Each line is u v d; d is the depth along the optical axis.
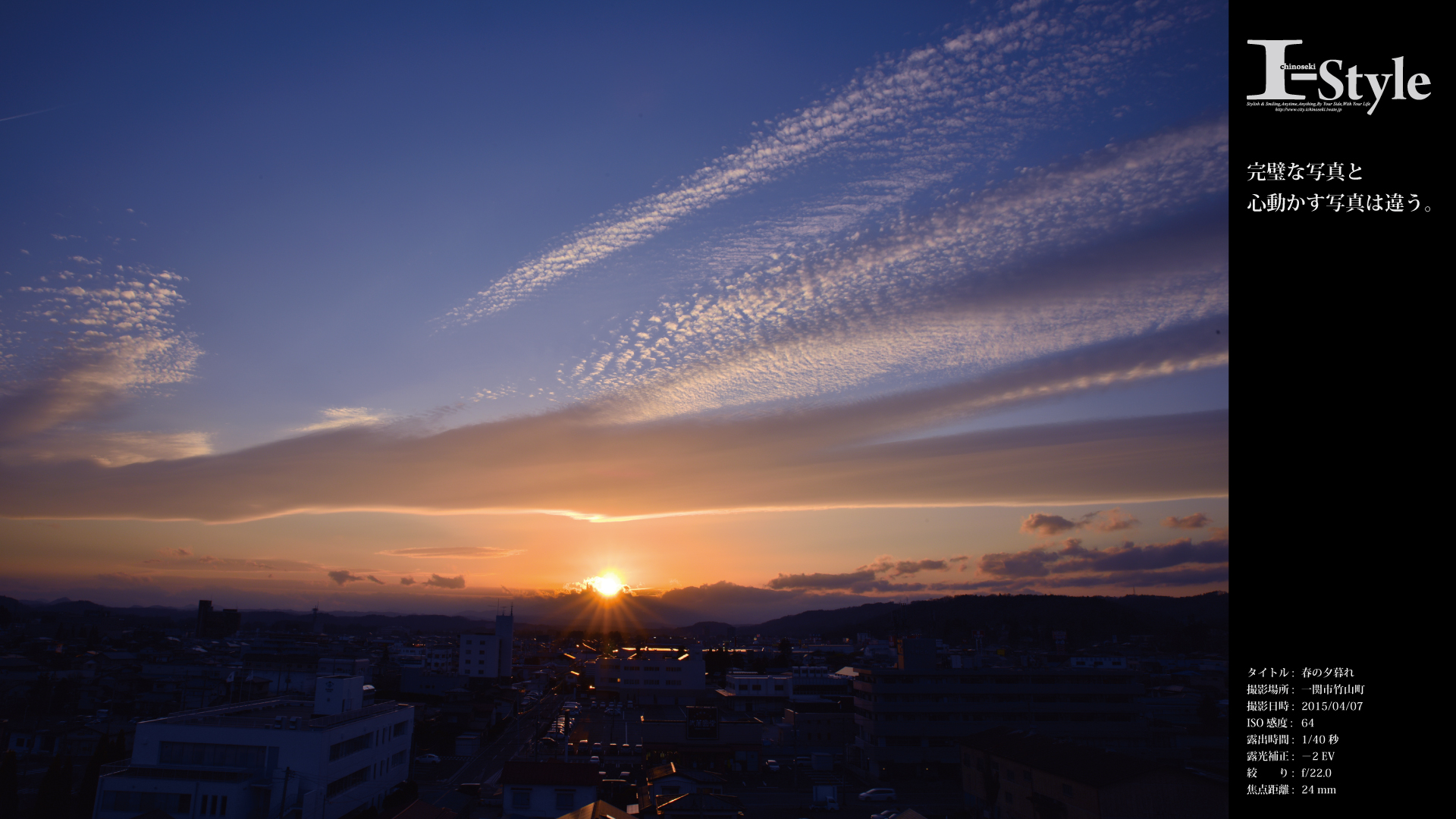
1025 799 42.28
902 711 63.25
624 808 48.69
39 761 56.66
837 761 71.81
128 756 53.03
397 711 49.12
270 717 44.28
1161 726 65.12
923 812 48.88
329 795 39.88
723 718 77.81
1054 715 63.69
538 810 41.91
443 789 53.16
